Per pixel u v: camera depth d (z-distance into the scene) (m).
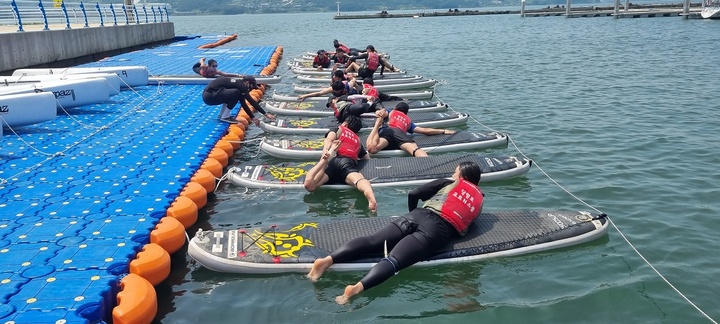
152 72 19.77
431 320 4.75
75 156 8.92
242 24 91.94
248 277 5.45
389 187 7.76
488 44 32.44
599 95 14.98
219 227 6.74
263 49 29.95
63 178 7.78
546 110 13.24
